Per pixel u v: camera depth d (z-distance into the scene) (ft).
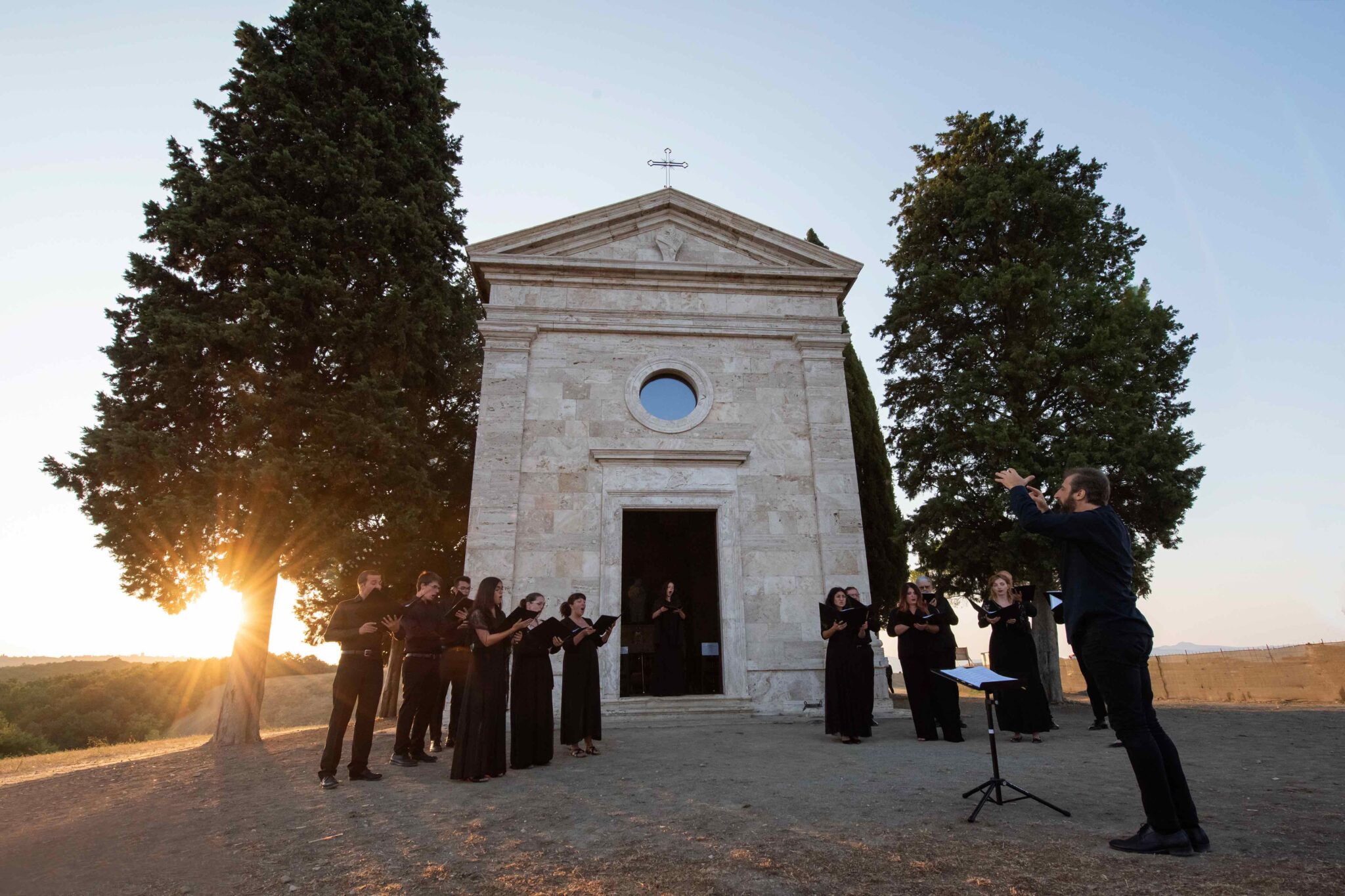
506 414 46.39
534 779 23.77
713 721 40.29
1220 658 57.36
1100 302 55.26
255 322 43.73
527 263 49.98
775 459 47.78
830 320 51.19
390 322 49.47
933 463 59.47
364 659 25.14
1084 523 14.57
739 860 14.26
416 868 14.97
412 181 56.54
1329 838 13.79
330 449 45.52
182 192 47.50
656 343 49.67
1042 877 12.39
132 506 40.42
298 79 51.62
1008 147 63.31
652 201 52.65
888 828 15.98
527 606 26.78
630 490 45.88
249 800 23.36
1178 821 13.55
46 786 30.35
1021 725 29.89
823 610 32.94
